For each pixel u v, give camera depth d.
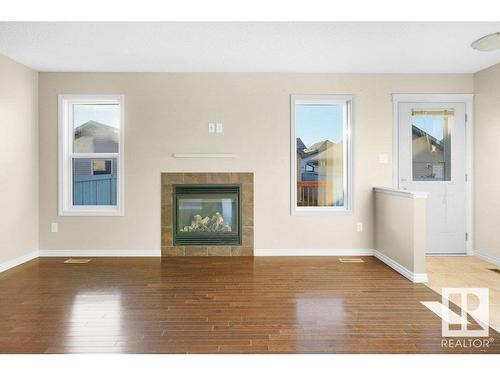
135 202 5.22
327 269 4.52
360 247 5.30
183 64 4.82
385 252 4.86
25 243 4.93
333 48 4.18
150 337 2.66
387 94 5.25
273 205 5.27
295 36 3.82
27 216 4.96
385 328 2.82
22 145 4.84
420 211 4.00
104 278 4.15
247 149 5.25
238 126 5.23
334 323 2.91
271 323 2.91
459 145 5.29
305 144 5.44
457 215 5.31
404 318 3.01
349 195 5.31
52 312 3.14
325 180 5.43
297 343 2.57
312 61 4.68
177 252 5.23
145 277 4.19
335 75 5.23
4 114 4.48
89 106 5.35
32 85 5.04
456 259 5.04
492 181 4.88
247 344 2.55
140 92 5.19
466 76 5.25
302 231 5.29
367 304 3.32
